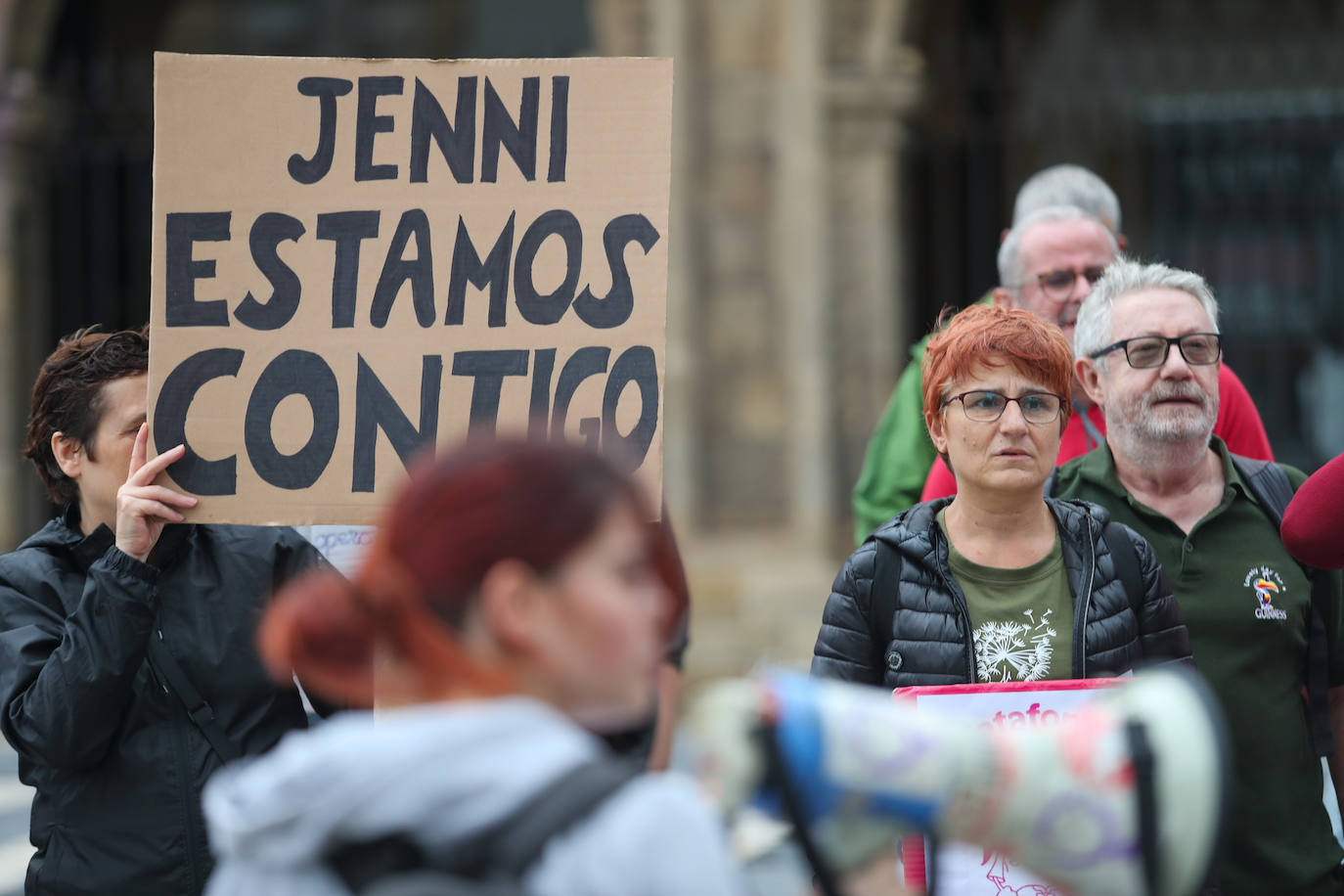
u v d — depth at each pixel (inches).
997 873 189.3
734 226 804.6
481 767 98.2
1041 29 1053.2
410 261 213.5
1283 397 1059.3
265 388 211.8
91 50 1112.8
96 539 212.1
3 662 204.5
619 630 103.5
